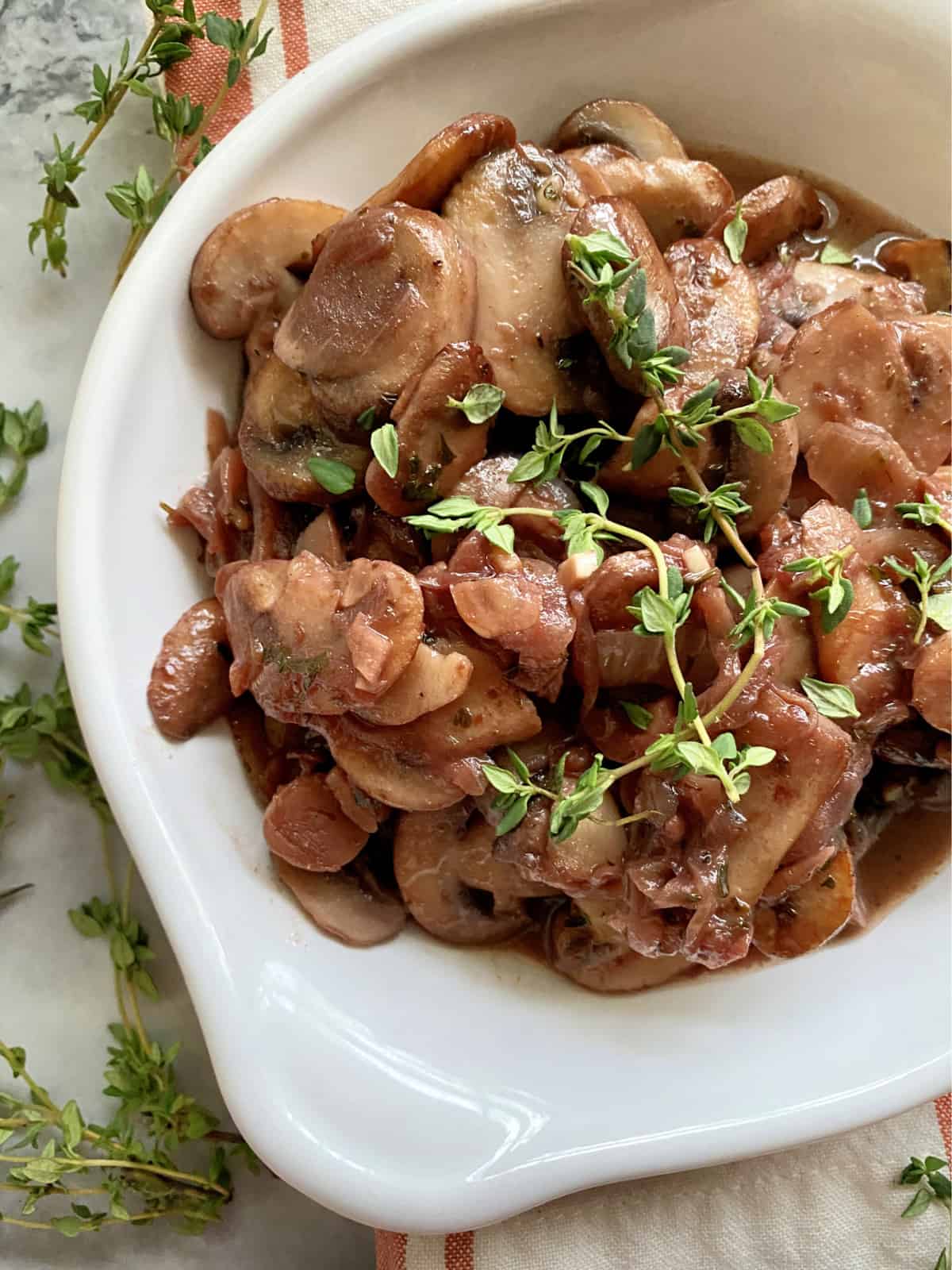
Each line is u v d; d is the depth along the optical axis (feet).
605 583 0.69
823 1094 0.75
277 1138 0.70
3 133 0.88
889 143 0.84
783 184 0.82
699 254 0.76
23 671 0.89
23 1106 0.82
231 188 0.74
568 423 0.73
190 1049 0.91
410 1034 0.75
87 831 0.91
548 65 0.79
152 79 0.84
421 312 0.69
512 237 0.72
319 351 0.70
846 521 0.73
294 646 0.69
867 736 0.73
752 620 0.65
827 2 0.78
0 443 0.89
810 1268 0.86
